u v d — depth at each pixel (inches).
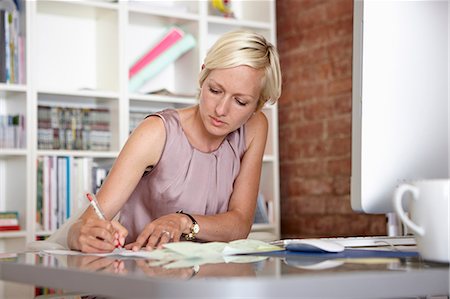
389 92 51.1
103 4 147.2
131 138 75.0
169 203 78.7
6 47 139.1
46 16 151.0
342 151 157.6
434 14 53.2
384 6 51.1
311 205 166.7
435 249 39.9
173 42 155.6
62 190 142.6
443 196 39.8
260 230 165.9
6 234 135.9
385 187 51.1
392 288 33.7
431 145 52.8
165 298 30.6
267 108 167.9
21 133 140.1
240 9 176.1
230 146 81.7
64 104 152.2
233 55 68.7
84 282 35.9
